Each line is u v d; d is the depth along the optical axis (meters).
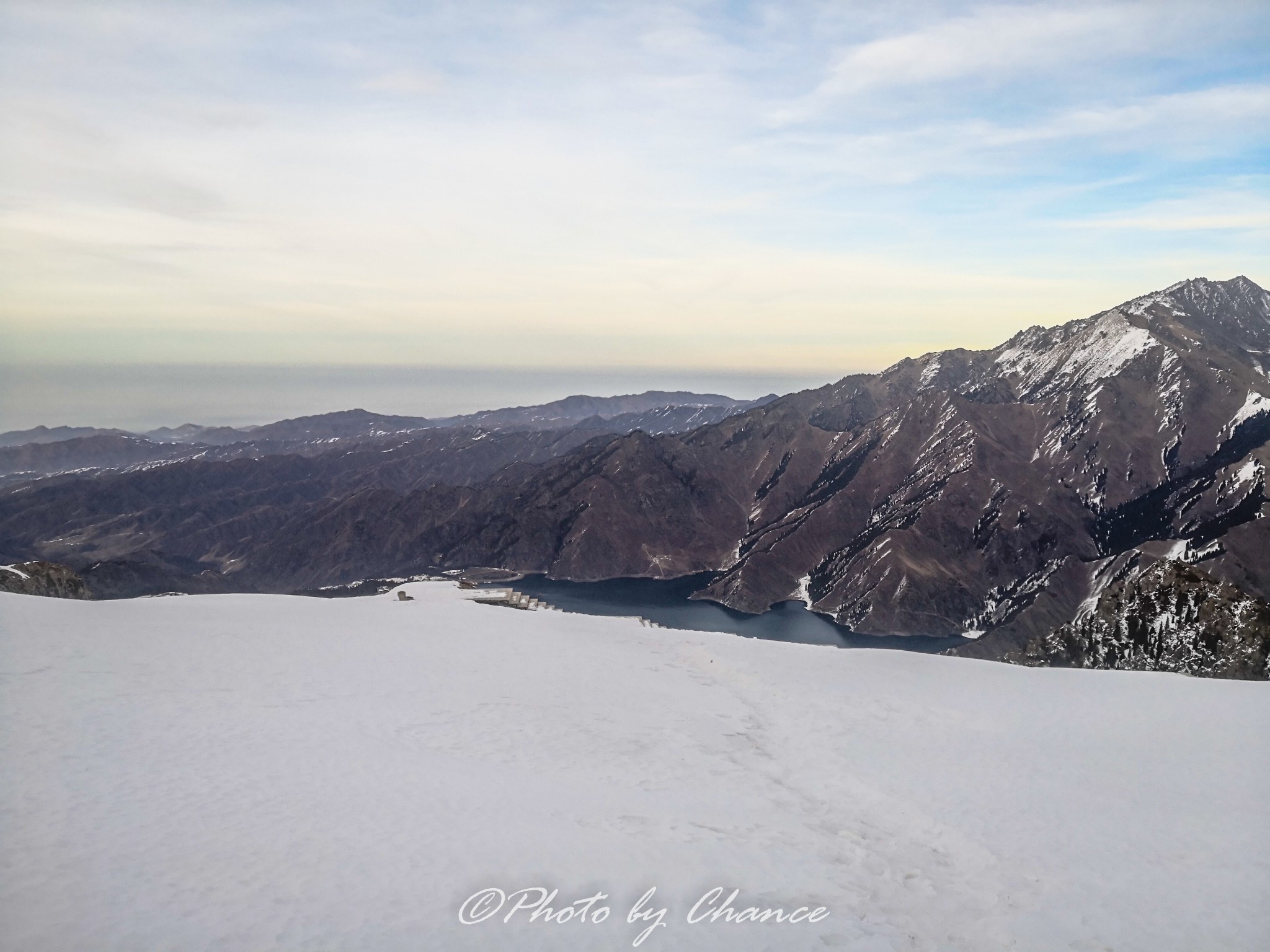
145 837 17.41
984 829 22.41
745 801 24.16
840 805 24.55
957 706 35.81
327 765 22.88
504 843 18.80
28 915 14.20
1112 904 18.55
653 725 31.72
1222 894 18.89
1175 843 21.55
